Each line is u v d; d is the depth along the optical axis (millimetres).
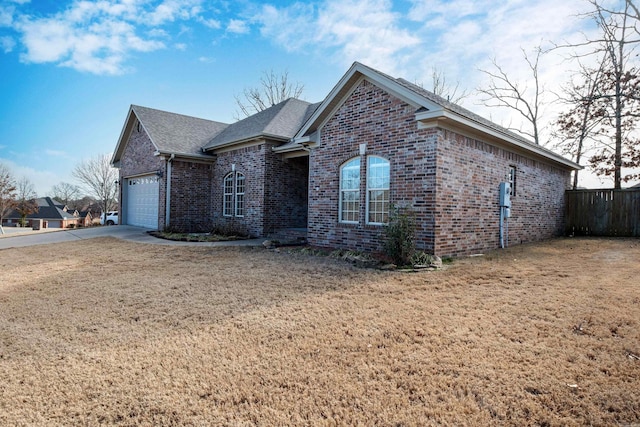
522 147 11336
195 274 7590
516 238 11859
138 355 3670
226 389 2971
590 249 10414
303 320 4598
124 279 7285
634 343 3643
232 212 16016
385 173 9562
